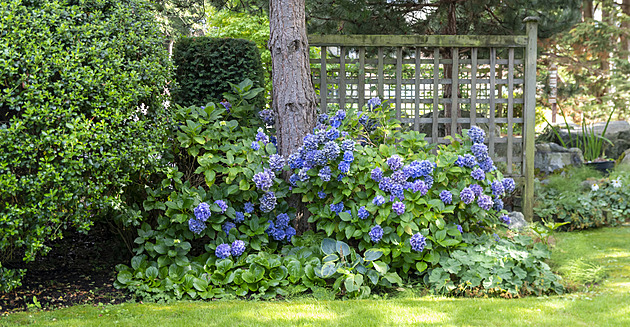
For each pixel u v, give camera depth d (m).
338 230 3.98
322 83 5.41
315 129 4.25
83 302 3.36
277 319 2.91
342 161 3.86
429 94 6.04
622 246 4.80
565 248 4.39
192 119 4.36
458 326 2.77
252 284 3.58
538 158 7.97
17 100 3.05
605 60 12.23
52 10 3.33
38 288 3.61
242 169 3.99
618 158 8.63
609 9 12.68
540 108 11.80
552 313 2.99
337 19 6.94
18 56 3.07
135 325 2.83
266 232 4.12
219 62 5.06
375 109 4.62
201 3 7.85
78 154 3.15
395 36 5.38
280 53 4.46
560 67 13.41
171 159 4.20
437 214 3.86
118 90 3.49
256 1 7.59
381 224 3.81
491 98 5.63
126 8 3.75
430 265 3.83
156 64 3.81
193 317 2.97
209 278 3.62
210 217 3.89
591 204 5.85
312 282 3.61
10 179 2.93
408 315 2.96
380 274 3.60
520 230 4.75
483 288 3.50
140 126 3.57
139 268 3.72
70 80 3.19
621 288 3.54
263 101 5.27
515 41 5.52
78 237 5.03
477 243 3.88
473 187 3.97
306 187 4.08
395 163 3.85
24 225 3.13
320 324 2.82
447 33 7.22
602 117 12.40
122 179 3.50
